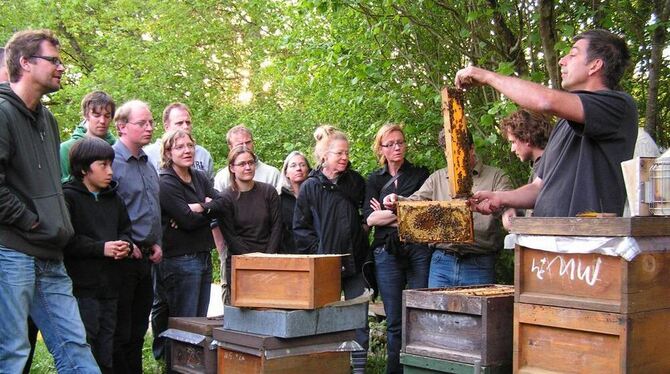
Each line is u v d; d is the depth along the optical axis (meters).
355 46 6.70
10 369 3.70
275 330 4.17
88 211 4.47
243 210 5.39
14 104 3.80
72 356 3.90
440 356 3.63
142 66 15.71
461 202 3.73
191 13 16.83
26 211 3.72
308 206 5.36
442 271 5.07
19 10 17.73
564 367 2.99
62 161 4.96
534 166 4.62
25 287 3.75
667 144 6.40
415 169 5.60
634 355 2.79
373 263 5.52
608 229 2.80
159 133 14.78
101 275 4.46
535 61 6.33
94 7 17.72
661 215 2.97
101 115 5.16
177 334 4.82
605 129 3.16
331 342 4.45
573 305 2.93
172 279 5.38
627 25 6.09
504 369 3.49
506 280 6.32
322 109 8.38
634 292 2.79
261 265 4.27
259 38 16.34
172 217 5.31
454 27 6.45
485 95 6.21
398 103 6.07
